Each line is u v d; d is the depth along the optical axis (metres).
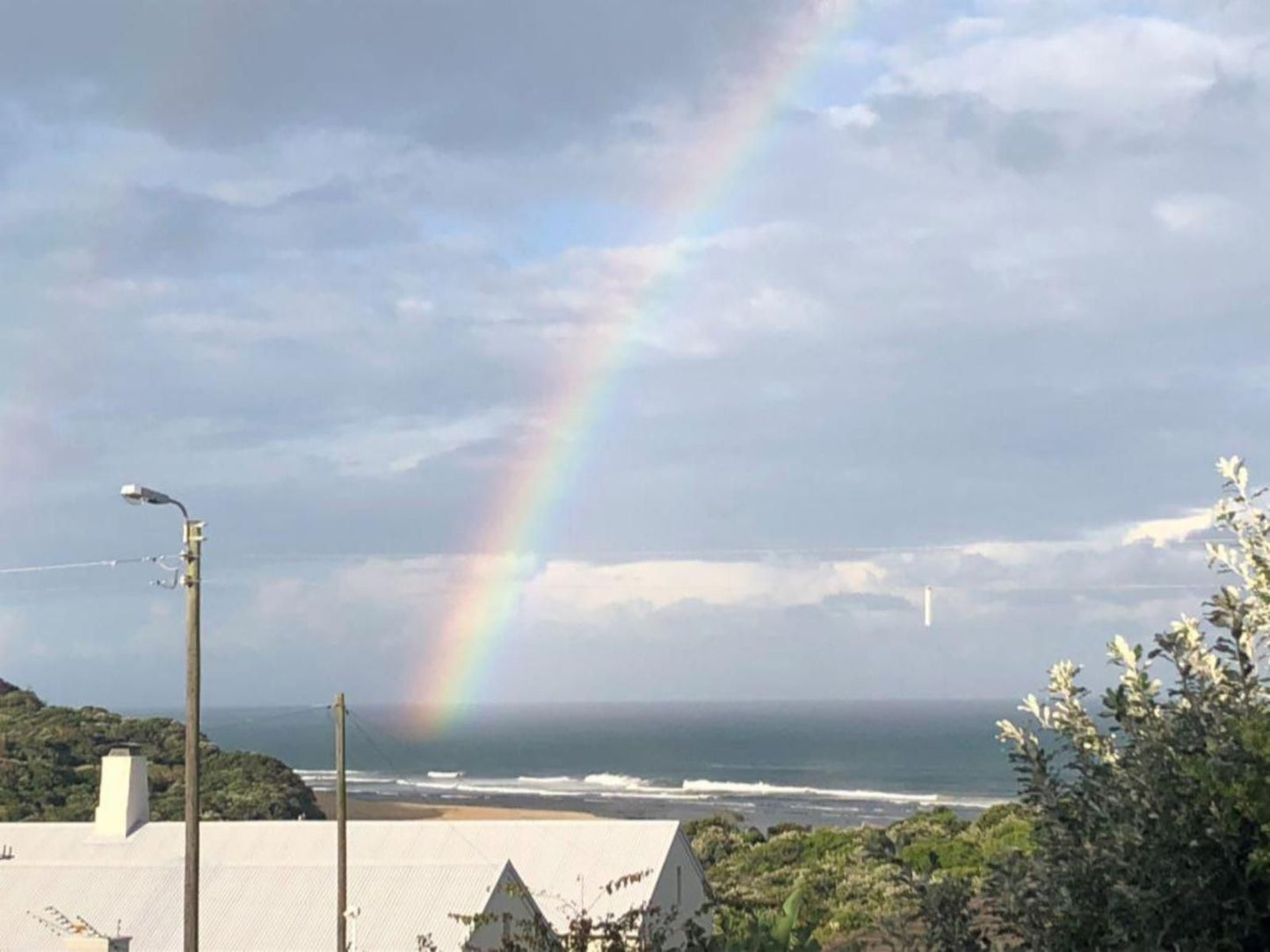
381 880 28.28
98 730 70.62
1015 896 6.17
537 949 8.94
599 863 30.38
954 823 42.41
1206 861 5.94
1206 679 6.60
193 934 18.52
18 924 27.92
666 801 104.75
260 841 32.75
